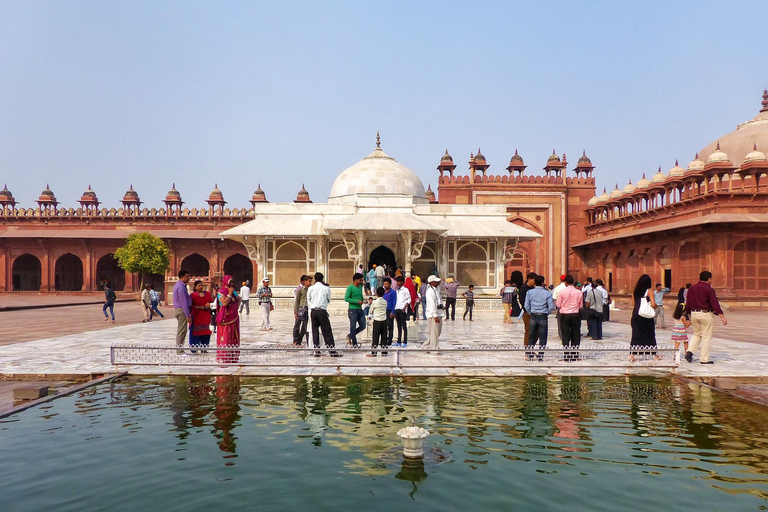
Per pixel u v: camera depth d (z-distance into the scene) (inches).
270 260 698.2
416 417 166.4
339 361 246.5
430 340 288.8
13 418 165.5
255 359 239.0
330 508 102.8
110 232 1204.5
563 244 1138.0
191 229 1218.0
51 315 633.0
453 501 106.2
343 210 711.1
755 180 847.7
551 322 500.4
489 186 1125.7
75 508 103.4
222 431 151.9
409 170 869.2
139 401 186.5
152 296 560.7
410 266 638.5
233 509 102.7
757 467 125.6
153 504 105.0
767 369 243.0
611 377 227.5
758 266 776.3
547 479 117.9
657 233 907.4
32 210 1234.0
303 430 152.8
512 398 190.7
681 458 131.3
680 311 260.4
